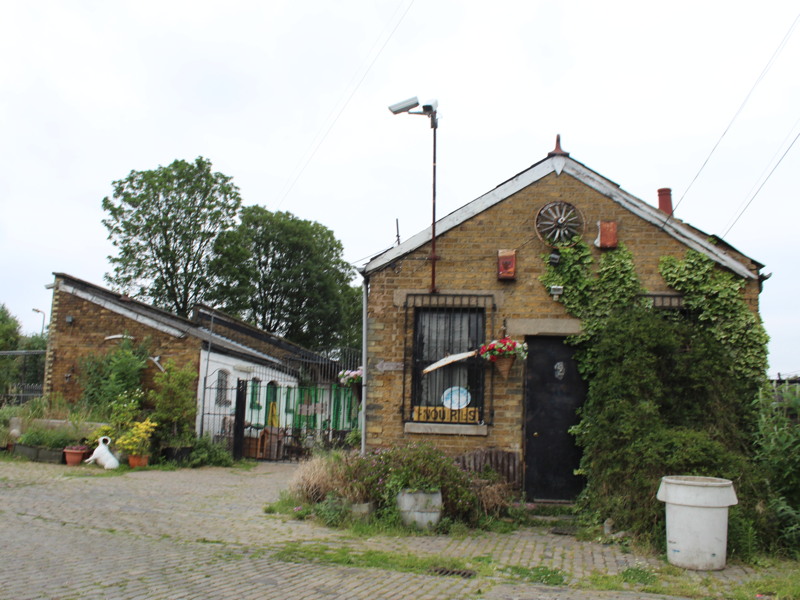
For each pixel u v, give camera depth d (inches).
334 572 266.1
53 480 510.3
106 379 735.1
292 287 1665.8
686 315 421.7
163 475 577.9
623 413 366.9
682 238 426.0
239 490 499.2
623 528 343.6
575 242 428.1
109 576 244.1
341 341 1769.2
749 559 296.0
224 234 1422.2
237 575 255.4
